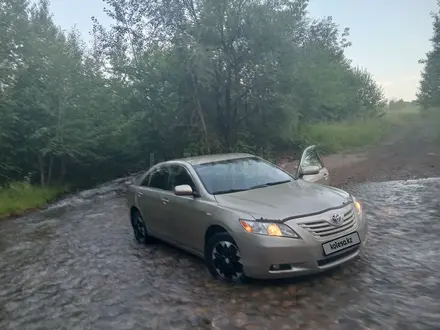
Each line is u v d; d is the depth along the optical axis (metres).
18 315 5.05
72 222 11.10
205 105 21.02
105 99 22.47
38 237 9.65
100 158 22.70
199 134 21.31
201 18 18.36
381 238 6.62
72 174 23.23
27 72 19.72
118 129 22.34
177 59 18.75
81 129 21.08
